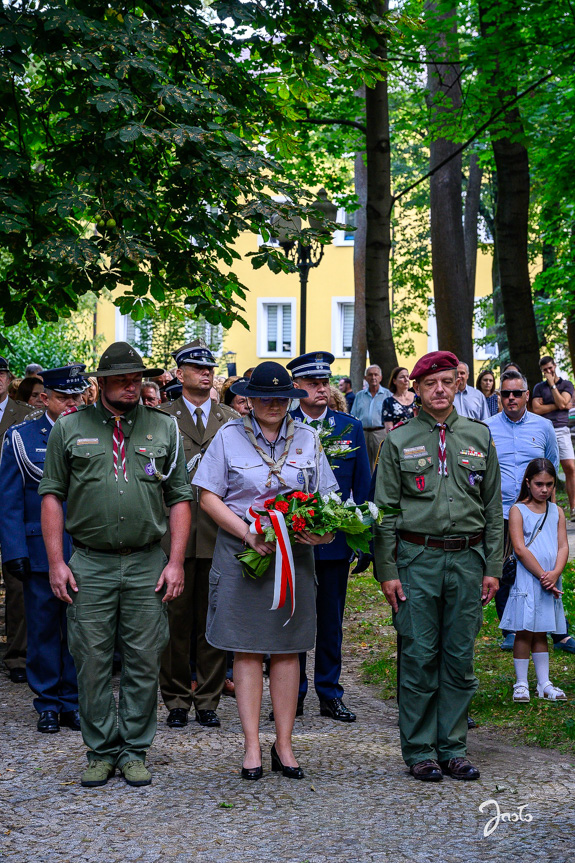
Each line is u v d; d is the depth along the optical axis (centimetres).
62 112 736
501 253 1532
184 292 805
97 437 507
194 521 620
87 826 439
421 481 520
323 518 489
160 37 727
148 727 514
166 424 527
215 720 612
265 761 538
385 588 521
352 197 1703
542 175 1628
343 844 418
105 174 710
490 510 529
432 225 1762
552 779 505
